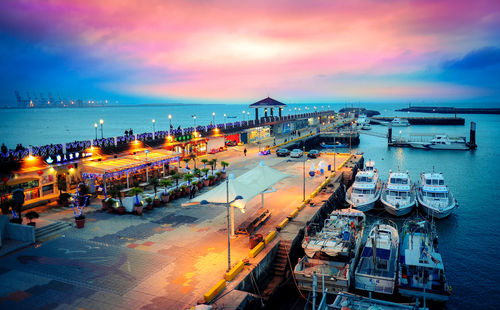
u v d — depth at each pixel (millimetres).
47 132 174000
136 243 24500
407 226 31391
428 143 96688
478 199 47719
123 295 18000
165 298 17750
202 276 20000
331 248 23828
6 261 21578
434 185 41594
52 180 33656
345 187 47281
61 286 18766
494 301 24156
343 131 109438
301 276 22922
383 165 72688
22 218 27516
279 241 25516
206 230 27250
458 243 33531
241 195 25375
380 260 24812
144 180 41188
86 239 25062
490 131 147125
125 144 45812
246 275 20266
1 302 17172
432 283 22734
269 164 55781
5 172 29672
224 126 74188
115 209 31047
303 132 107312
